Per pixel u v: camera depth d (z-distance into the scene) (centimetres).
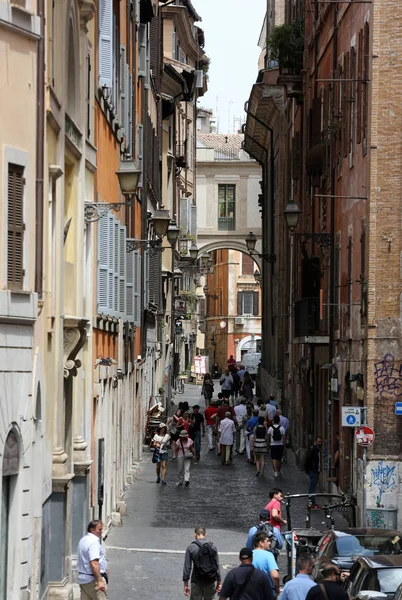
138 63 8519
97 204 4816
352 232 6575
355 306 6366
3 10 3350
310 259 7894
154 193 10306
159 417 9856
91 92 5022
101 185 5562
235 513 6625
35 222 3575
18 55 3447
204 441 11144
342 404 6756
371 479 5772
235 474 8481
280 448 8269
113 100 6084
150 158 9675
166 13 15050
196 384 19462
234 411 10269
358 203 6347
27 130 3500
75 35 4484
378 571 3391
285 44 9550
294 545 4434
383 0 5828
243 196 19475
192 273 16900
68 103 4519
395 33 5828
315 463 7212
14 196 3428
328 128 7500
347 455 6688
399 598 3022
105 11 5528
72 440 4575
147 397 9919
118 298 6325
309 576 3325
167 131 12712
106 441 5822
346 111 6856
